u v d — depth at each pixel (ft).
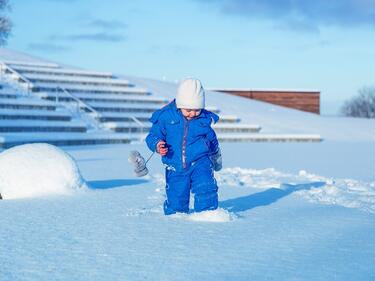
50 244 14.71
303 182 32.99
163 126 19.53
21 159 24.44
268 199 24.76
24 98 87.97
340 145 82.48
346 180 34.06
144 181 31.12
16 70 99.60
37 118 77.25
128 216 19.13
